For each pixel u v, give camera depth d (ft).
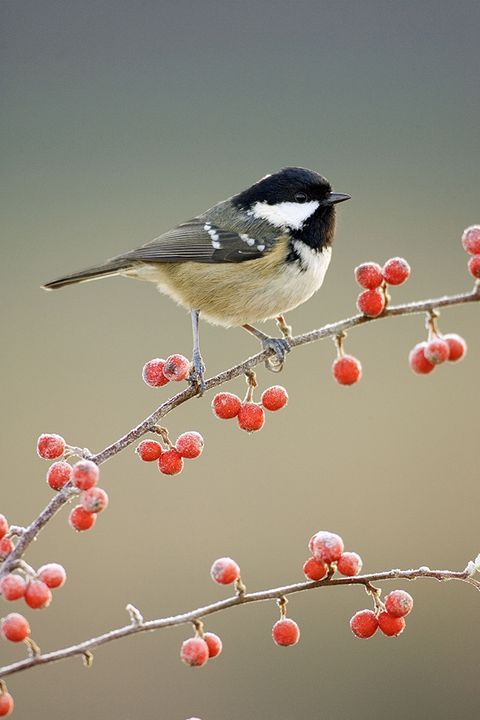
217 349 40.29
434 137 52.19
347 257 46.09
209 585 32.12
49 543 33.35
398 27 54.24
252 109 52.54
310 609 31.01
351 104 52.65
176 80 53.21
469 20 53.78
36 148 51.11
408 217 48.57
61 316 42.83
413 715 28.76
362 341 41.19
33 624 30.19
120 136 51.60
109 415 37.83
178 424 37.24
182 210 48.88
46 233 47.62
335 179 50.39
